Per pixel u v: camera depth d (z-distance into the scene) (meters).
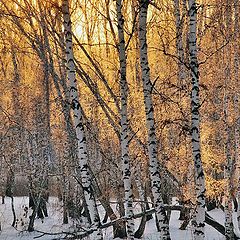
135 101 15.38
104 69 15.12
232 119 15.96
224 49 15.34
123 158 10.19
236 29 14.99
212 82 16.48
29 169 23.89
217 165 19.31
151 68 16.97
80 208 18.52
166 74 15.81
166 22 15.40
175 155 14.54
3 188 31.52
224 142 15.96
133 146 15.45
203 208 8.33
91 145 17.62
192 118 8.46
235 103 15.28
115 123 13.68
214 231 19.42
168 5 15.58
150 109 9.21
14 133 26.41
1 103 26.64
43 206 27.34
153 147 9.24
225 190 14.96
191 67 8.52
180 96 12.04
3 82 26.48
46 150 23.53
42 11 12.41
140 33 9.17
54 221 25.45
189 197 12.66
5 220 25.86
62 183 20.64
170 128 14.68
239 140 15.96
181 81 12.07
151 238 19.80
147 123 9.24
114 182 17.19
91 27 14.87
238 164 15.73
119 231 18.86
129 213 10.29
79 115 9.86
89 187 10.13
